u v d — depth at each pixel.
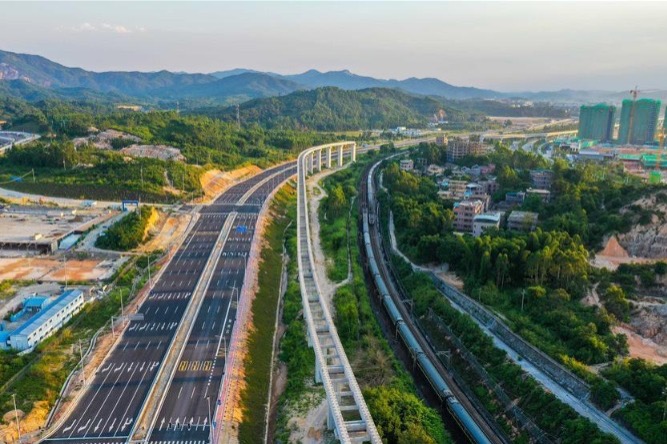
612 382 150.38
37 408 143.12
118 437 134.50
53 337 183.88
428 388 172.88
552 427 140.50
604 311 189.38
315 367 172.25
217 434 135.88
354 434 132.25
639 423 131.75
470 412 156.50
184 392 154.00
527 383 156.88
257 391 164.50
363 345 188.50
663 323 187.12
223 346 179.88
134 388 155.50
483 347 180.12
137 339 184.50
